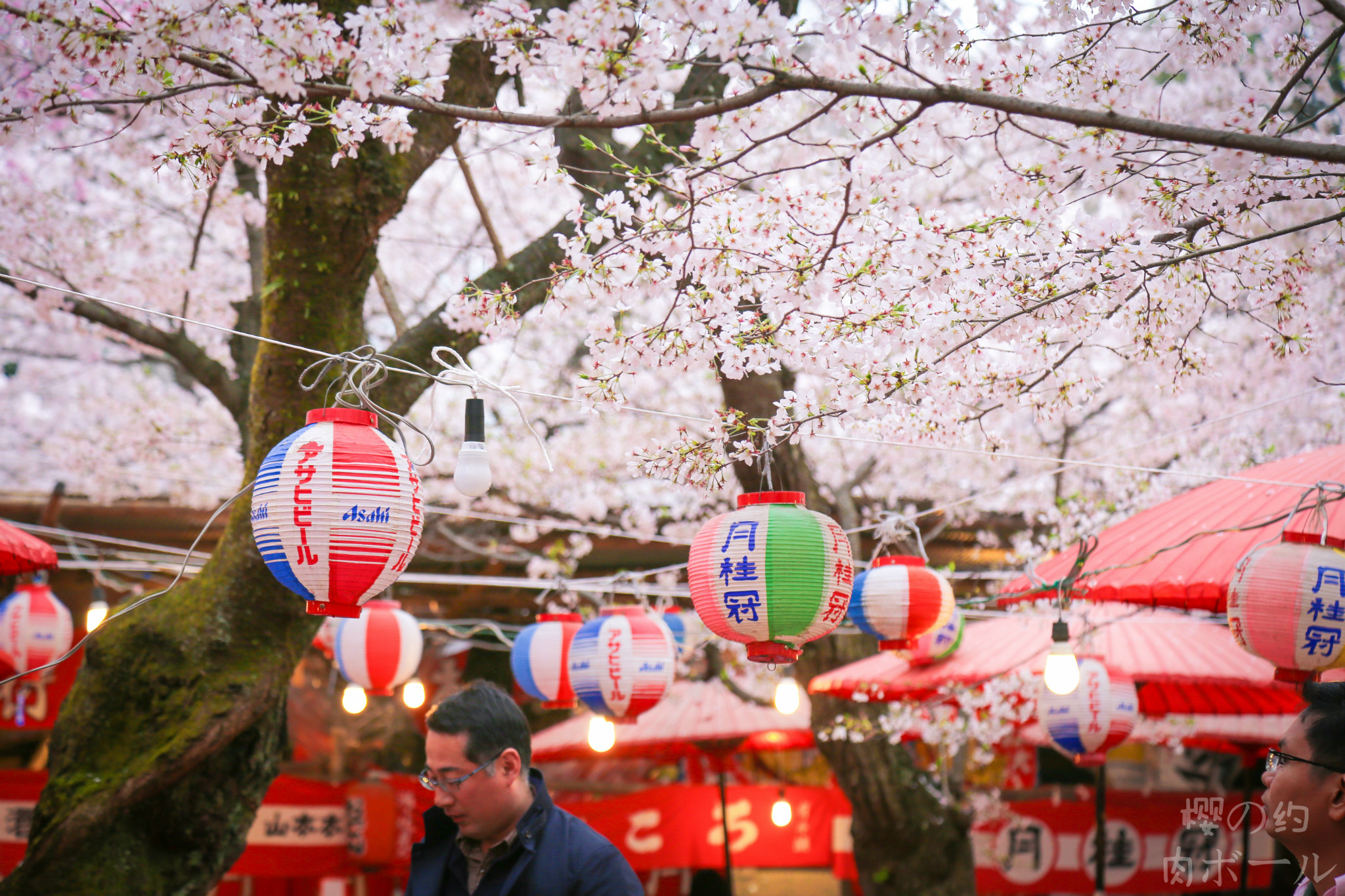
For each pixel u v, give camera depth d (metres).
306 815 10.50
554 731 9.91
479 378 3.42
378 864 10.47
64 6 2.55
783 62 2.85
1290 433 8.53
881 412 4.05
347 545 3.01
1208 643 6.52
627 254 3.56
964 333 3.89
